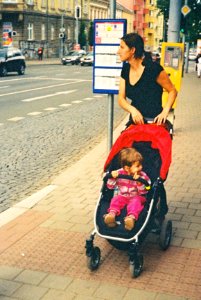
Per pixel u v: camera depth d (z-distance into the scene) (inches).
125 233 175.6
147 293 165.8
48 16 2721.5
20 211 245.6
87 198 265.6
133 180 183.2
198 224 229.5
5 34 2076.8
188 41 1520.7
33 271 181.2
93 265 181.2
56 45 2876.5
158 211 194.9
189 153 375.2
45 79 1232.2
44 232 218.1
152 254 197.9
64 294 165.0
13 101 754.2
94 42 282.2
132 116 196.4
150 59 199.8
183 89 994.1
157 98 201.6
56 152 404.2
